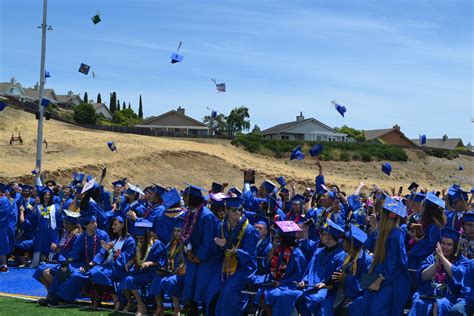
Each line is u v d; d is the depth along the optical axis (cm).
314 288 762
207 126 8662
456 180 6900
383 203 696
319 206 1234
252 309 856
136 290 936
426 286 703
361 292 737
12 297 1091
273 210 1140
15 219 1441
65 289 1001
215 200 916
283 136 8694
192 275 853
